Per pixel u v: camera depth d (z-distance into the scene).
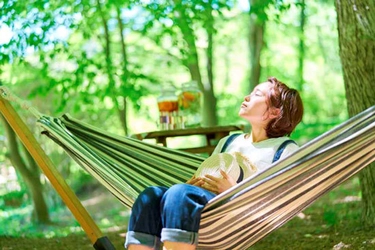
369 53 4.90
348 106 5.05
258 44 10.67
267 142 3.17
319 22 13.06
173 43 7.61
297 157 2.67
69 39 7.98
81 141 3.54
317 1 12.23
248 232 3.00
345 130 2.72
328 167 2.78
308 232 5.48
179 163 3.51
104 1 7.18
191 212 2.65
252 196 2.68
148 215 2.78
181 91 5.60
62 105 7.82
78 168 13.55
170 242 2.64
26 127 3.54
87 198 13.45
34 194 8.66
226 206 2.67
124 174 3.41
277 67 13.58
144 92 7.95
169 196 2.70
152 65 11.60
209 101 10.96
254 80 10.69
